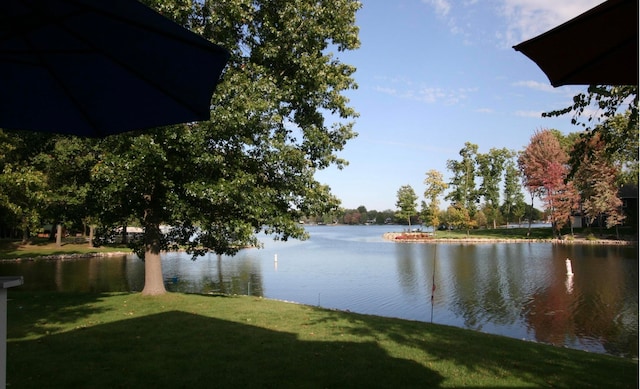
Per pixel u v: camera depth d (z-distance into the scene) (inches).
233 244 523.8
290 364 248.7
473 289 815.1
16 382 211.8
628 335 497.4
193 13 405.7
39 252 1517.0
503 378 239.8
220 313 404.5
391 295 764.6
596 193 1974.7
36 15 71.8
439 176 2842.0
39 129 105.9
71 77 89.7
